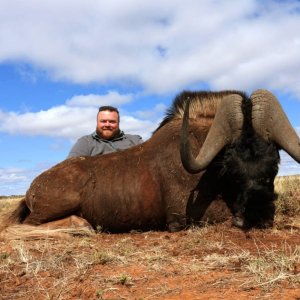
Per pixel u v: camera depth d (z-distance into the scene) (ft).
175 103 8.20
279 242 5.94
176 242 6.34
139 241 6.63
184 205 7.36
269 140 6.70
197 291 4.29
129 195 7.66
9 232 7.55
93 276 4.88
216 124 6.92
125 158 7.97
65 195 7.85
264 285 4.28
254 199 6.49
